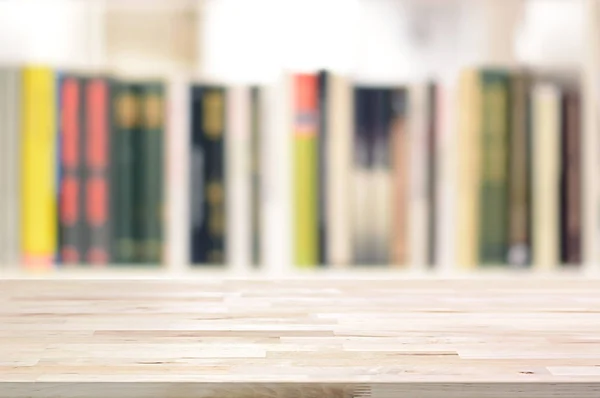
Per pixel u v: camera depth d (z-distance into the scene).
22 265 1.15
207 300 0.49
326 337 0.37
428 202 1.17
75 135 1.15
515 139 1.17
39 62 1.30
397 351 0.34
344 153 1.17
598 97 1.18
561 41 1.24
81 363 0.31
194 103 1.16
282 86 1.16
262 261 1.17
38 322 0.40
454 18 1.34
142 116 1.15
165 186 1.16
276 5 1.32
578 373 0.30
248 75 1.32
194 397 0.29
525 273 1.17
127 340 0.36
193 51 1.30
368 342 0.36
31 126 1.14
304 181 1.17
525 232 1.17
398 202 1.17
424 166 1.17
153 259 1.16
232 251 1.17
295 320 0.42
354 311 0.45
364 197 1.17
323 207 1.17
